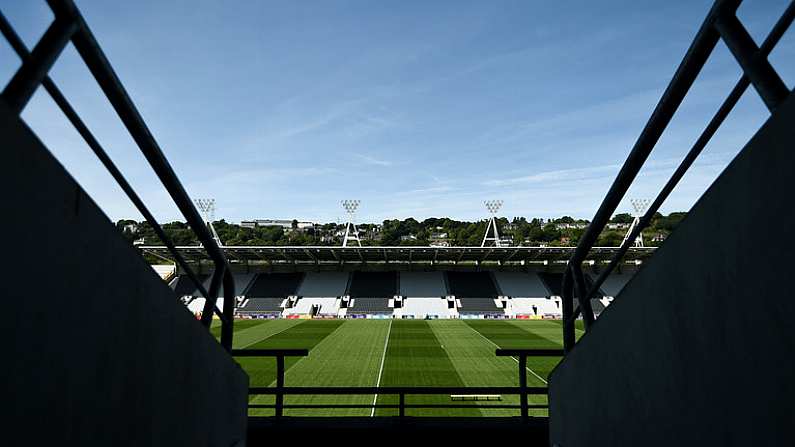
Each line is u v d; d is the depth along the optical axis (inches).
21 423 41.8
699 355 58.1
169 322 68.3
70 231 47.9
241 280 2001.7
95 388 51.6
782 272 46.1
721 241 54.3
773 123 46.6
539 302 1820.9
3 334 40.1
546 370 700.7
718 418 55.0
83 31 53.1
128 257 57.8
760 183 48.5
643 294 70.2
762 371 48.8
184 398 73.3
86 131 58.6
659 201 76.3
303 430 149.0
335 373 684.1
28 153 42.6
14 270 41.1
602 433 83.1
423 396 539.8
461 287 1940.2
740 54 56.5
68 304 47.7
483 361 778.8
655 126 71.7
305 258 2063.2
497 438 149.9
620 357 76.7
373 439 149.3
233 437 97.0
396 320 1571.1
